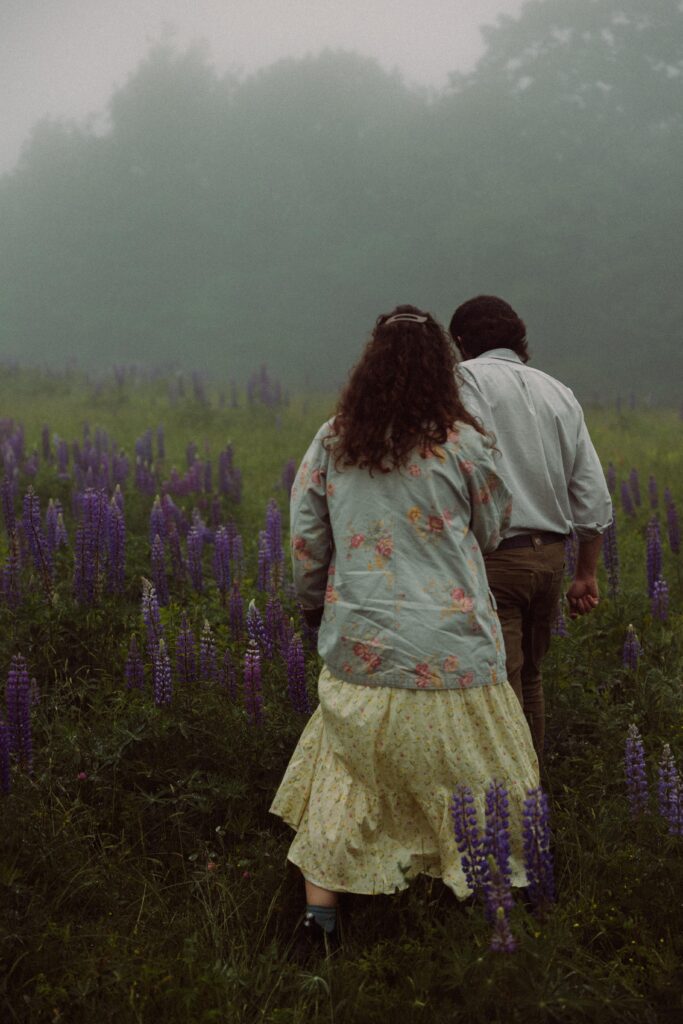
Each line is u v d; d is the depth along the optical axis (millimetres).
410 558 3340
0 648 5160
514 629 3932
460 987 3084
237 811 4109
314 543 3490
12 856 3592
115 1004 3049
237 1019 3049
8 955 3186
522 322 4230
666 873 3549
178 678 4699
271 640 5098
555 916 3221
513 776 3383
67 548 6770
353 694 3328
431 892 3518
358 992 3076
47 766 4219
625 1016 3033
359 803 3334
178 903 3691
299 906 3588
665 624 5988
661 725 4824
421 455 3346
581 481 4027
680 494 11062
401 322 3449
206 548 7625
